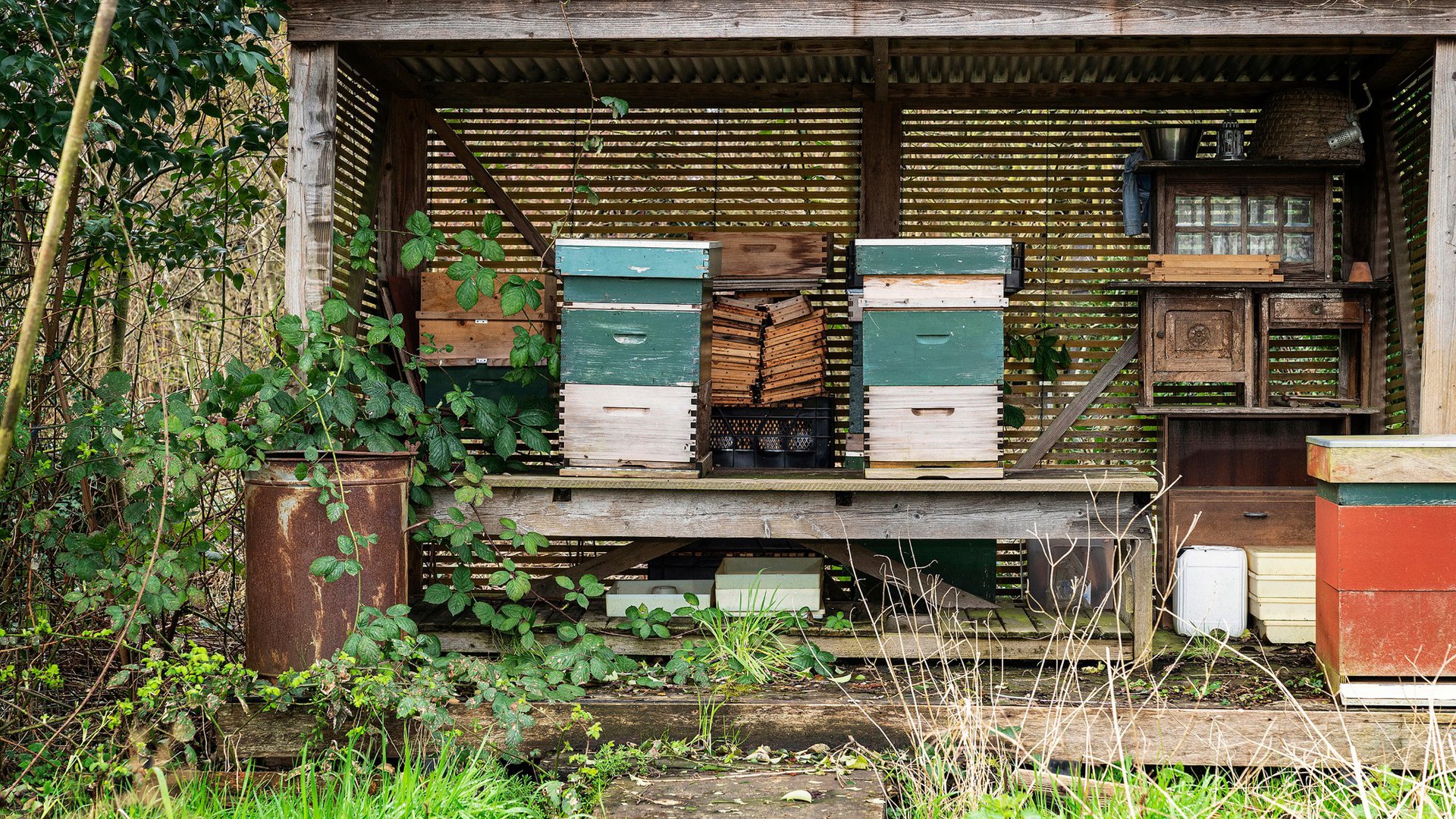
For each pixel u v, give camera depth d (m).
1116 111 5.91
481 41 5.04
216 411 4.27
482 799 3.46
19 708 3.82
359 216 4.90
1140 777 3.51
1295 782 3.74
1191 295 5.53
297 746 4.00
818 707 4.04
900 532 4.50
